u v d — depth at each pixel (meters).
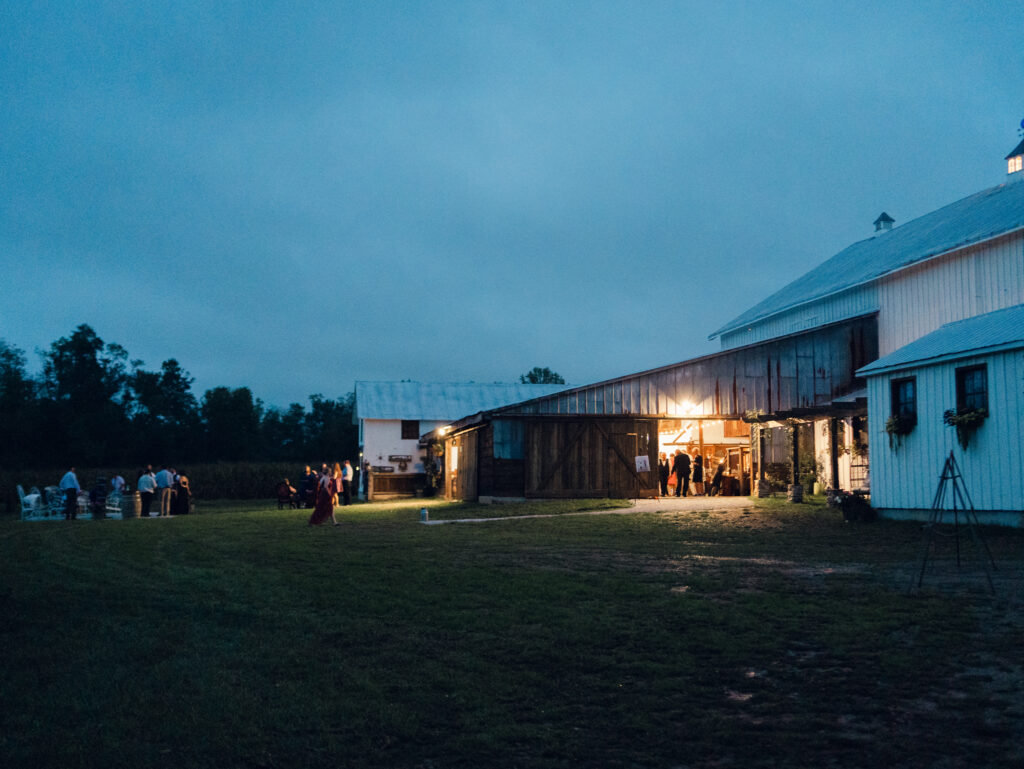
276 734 5.39
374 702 5.92
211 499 49.44
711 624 7.58
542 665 6.70
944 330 19.05
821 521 17.44
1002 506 14.69
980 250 20.89
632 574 10.41
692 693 5.87
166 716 5.64
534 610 8.48
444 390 47.34
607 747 5.06
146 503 29.44
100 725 5.46
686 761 4.80
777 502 22.59
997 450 14.84
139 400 71.50
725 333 35.75
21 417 64.88
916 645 6.60
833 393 25.34
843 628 7.14
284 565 12.45
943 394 16.27
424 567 11.62
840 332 25.50
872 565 10.77
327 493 20.64
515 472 26.06
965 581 9.22
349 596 9.62
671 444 30.25
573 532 16.50
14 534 20.14
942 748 4.70
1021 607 7.68
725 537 14.98
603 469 26.27
